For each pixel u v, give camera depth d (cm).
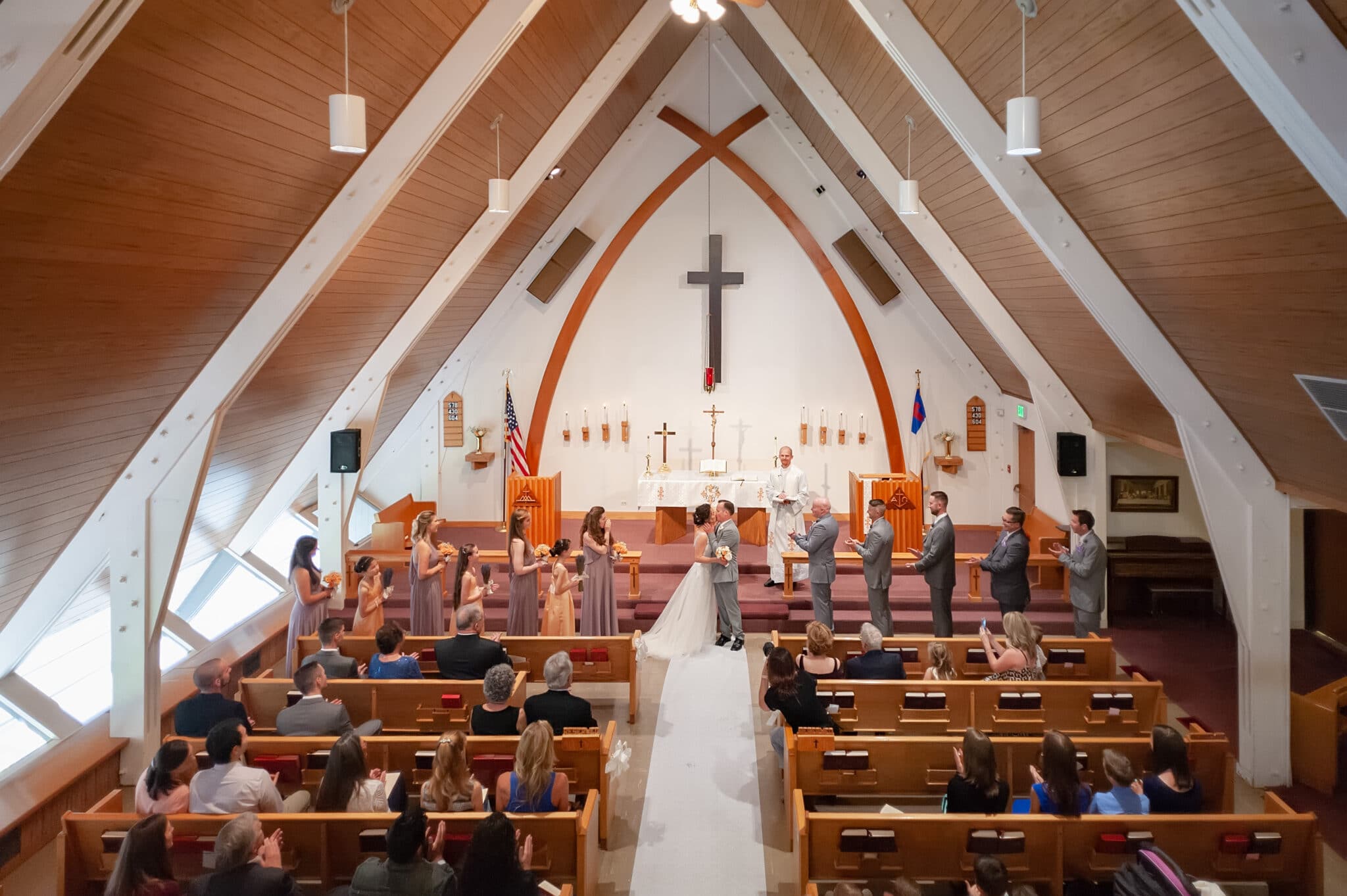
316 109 541
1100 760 605
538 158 953
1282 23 343
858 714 693
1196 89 435
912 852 507
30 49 316
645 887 585
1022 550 894
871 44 758
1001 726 688
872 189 1192
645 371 1423
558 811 532
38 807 620
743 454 1427
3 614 684
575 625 1054
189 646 909
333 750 510
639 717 841
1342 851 619
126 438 639
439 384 1405
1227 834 489
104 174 418
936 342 1384
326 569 1078
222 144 486
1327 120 347
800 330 1412
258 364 673
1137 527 1150
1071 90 530
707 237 1403
